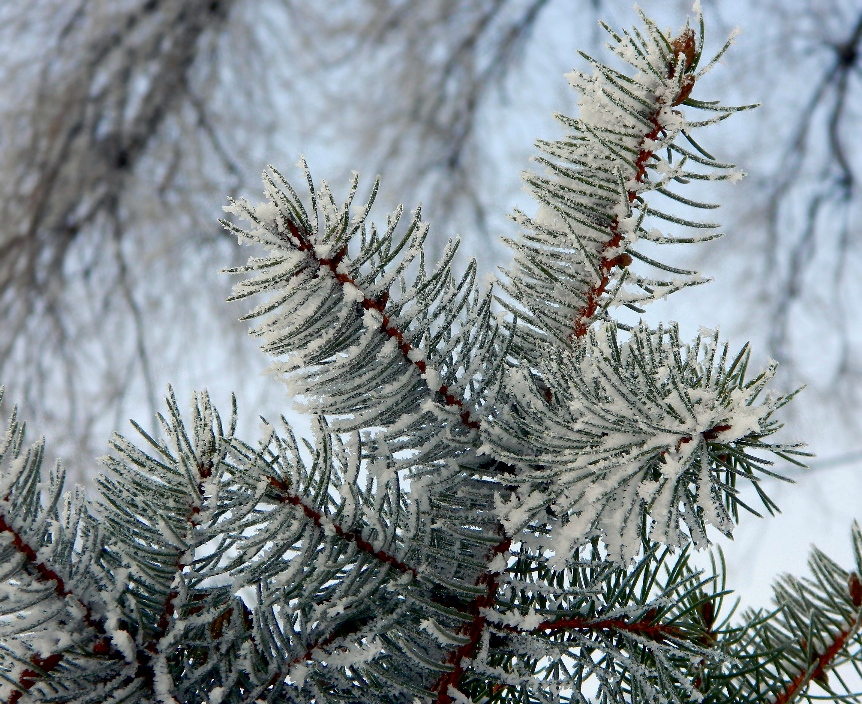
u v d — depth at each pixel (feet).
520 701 2.60
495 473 2.54
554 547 2.52
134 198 14.94
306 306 2.52
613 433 2.46
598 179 2.61
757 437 2.48
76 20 15.55
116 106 15.17
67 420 13.55
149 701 2.46
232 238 14.52
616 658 2.52
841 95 15.17
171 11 15.44
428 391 2.56
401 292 2.55
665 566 2.65
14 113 14.99
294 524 2.50
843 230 14.62
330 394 2.53
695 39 2.59
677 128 2.57
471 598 2.54
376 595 2.53
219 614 2.51
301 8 16.58
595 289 2.61
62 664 2.47
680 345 2.50
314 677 2.50
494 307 2.65
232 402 2.53
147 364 14.11
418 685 2.53
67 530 2.48
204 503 2.49
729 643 2.67
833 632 2.74
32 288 14.30
